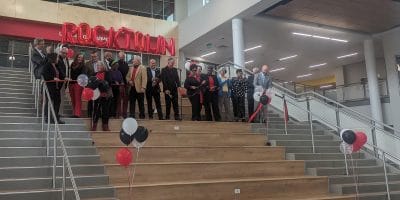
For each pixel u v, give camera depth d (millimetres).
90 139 6113
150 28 16125
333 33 13945
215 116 8562
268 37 14484
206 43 15352
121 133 4613
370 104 13852
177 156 6352
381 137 8312
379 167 7797
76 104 7168
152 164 5637
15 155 5383
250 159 6965
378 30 13891
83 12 15070
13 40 14133
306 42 15211
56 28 14617
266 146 7340
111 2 15836
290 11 12086
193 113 8312
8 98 7555
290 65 19922
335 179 6672
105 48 14219
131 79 7527
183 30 16000
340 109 9156
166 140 6812
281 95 9727
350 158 7848
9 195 4324
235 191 5551
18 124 6137
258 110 8609
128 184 5246
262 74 8906
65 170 4703
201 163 5961
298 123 9484
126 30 14500
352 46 15781
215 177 6023
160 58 15883
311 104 10023
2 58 13875
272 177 6312
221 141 7316
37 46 7008
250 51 16719
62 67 6625
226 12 12695
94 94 6367
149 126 7402
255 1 11273
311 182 6281
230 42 15219
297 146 7773
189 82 8336
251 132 8172
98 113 6711
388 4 11445
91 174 5324
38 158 5312
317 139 8648
